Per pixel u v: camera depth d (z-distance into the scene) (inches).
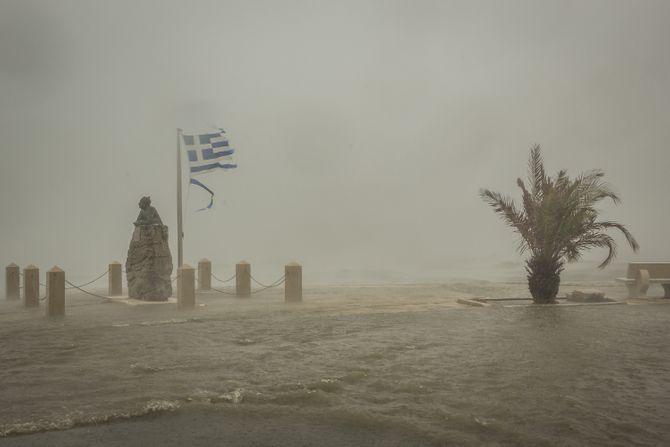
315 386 281.6
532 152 698.8
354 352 367.6
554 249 669.9
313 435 216.7
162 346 392.2
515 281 1165.1
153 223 726.5
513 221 689.6
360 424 227.8
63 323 512.4
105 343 404.5
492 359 343.6
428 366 325.4
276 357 352.8
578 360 340.2
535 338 420.2
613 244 666.2
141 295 711.1
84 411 243.4
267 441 210.7
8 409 247.0
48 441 211.2
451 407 247.6
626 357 348.8
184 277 630.5
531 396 263.3
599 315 558.9
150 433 219.8
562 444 204.7
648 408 245.6
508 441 208.4
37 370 319.3
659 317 541.6
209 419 235.5
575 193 659.4
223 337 430.6
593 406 248.1
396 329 468.4
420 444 207.0
